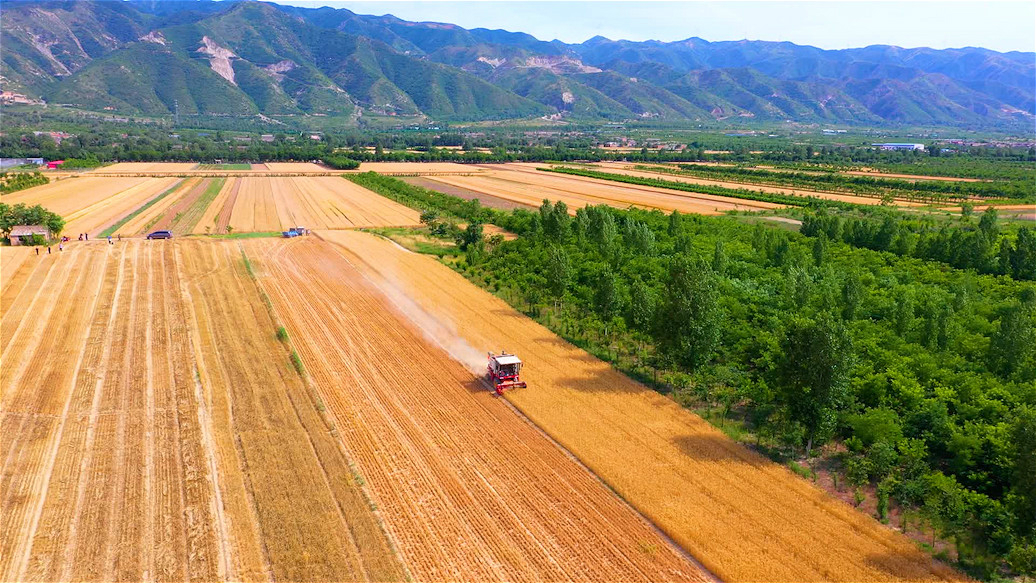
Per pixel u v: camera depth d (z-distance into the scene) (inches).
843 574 1376.7
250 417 2043.6
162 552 1430.9
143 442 1886.1
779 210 6215.6
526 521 1556.3
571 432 1964.8
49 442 1879.9
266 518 1547.7
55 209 6205.7
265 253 4389.8
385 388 2276.1
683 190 7711.6
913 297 2997.0
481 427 2007.9
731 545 1464.1
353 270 3961.6
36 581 1342.3
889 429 1808.6
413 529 1519.4
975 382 2057.1
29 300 3253.0
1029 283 3435.0
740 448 1883.6
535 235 4576.8
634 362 2529.5
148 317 2992.1
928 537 1510.8
